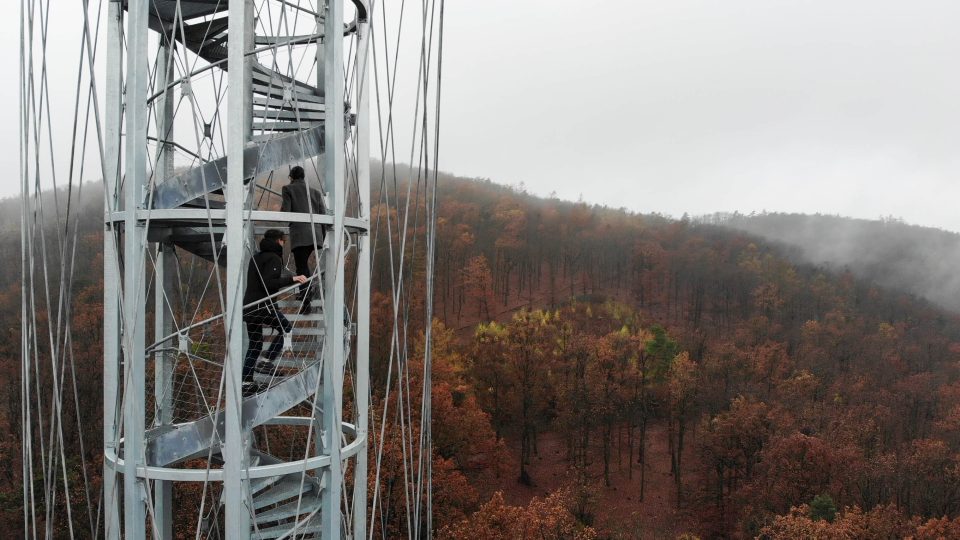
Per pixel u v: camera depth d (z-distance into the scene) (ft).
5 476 173.58
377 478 36.99
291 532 40.09
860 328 451.12
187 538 132.98
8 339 240.12
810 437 235.20
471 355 337.93
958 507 221.87
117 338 36.70
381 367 253.24
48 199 359.25
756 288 521.65
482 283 467.52
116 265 36.32
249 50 39.09
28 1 33.76
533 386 305.32
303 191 38.96
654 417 323.16
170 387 42.09
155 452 35.96
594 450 290.76
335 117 36.45
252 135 41.98
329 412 36.88
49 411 167.53
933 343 443.73
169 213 33.99
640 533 223.92
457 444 237.66
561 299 505.66
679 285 545.44
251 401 35.96
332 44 36.40
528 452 286.87
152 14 39.91
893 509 204.85
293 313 43.68
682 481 264.11
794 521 192.24
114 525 35.81
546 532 175.73
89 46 32.37
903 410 310.65
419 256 386.32
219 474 34.81
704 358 356.79
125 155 34.63
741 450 254.68
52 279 223.51
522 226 607.78
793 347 422.82
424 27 36.50
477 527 171.12
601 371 308.81
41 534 150.61
